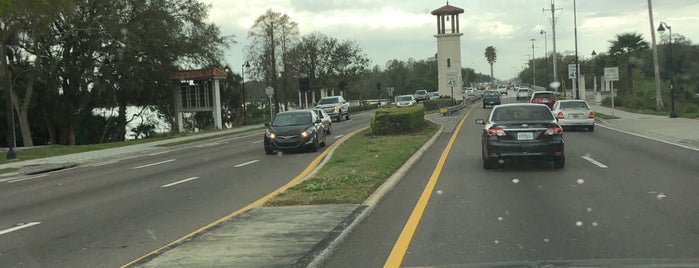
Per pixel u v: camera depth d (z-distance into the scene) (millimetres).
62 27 37688
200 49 43031
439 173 13445
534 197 10023
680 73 64312
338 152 18500
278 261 6219
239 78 60062
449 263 6148
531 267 5676
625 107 45125
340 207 9094
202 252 6684
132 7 39438
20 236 8680
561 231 7492
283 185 12922
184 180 14727
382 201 10047
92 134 48094
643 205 9047
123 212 10328
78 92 40781
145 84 42906
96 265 6777
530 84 143625
